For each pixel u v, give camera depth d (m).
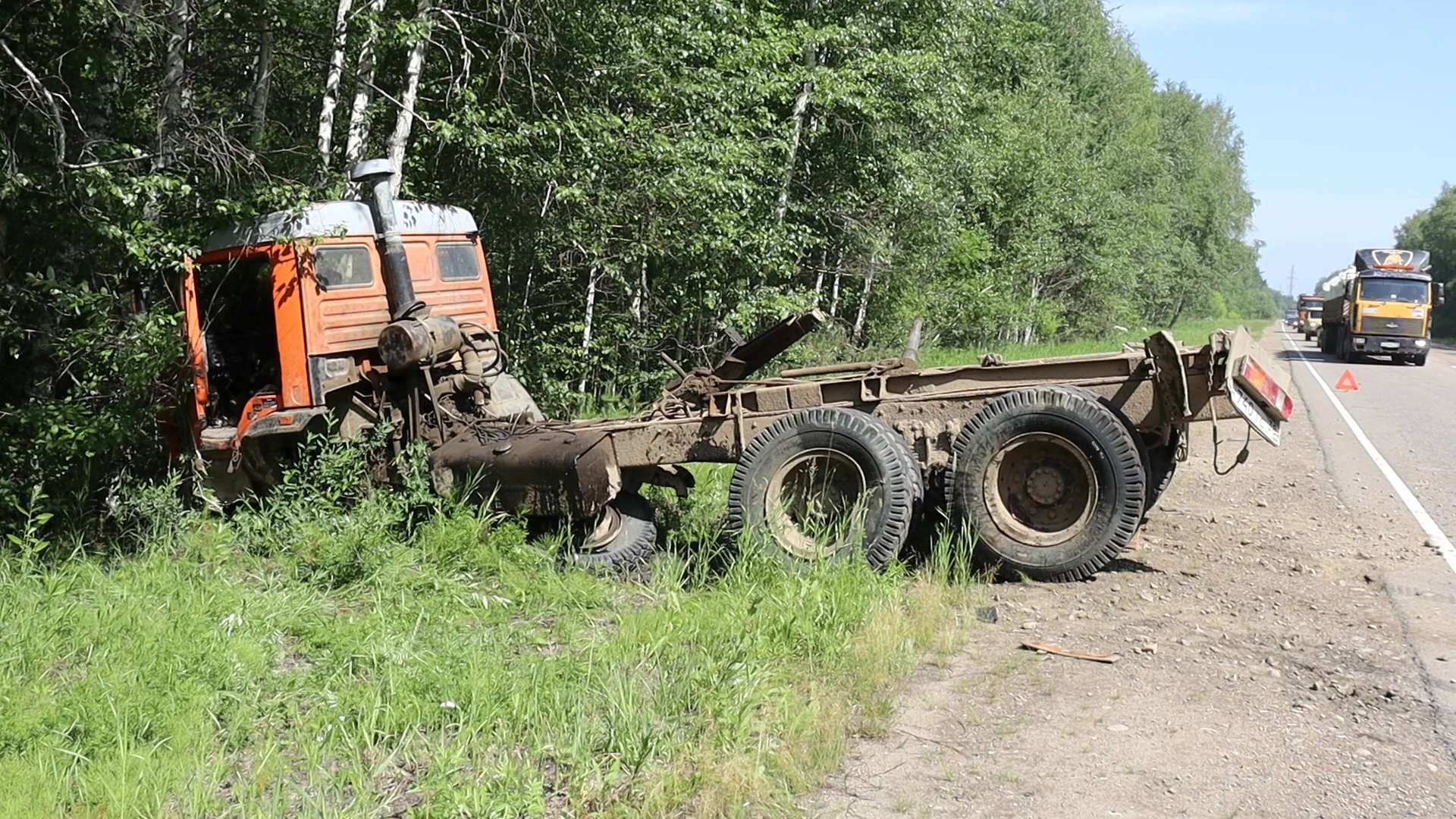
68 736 4.77
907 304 24.39
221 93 12.41
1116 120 45.75
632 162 13.68
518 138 12.11
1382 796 4.29
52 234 8.72
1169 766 4.56
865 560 6.97
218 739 4.90
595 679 5.29
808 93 18.14
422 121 11.80
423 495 7.64
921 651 5.91
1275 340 61.06
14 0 8.49
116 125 9.26
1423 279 35.78
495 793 4.21
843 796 4.32
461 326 8.65
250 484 8.40
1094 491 7.06
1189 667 5.73
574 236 14.02
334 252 8.22
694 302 16.19
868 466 7.09
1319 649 5.99
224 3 10.82
